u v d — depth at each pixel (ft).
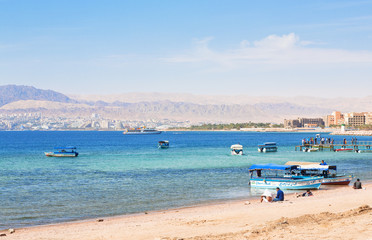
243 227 77.71
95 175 226.17
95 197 148.66
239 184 184.65
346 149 478.59
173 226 84.28
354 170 253.03
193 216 99.55
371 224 72.02
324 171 187.93
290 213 93.25
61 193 159.12
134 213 117.60
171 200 141.18
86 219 109.70
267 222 79.97
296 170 191.01
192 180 200.03
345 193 145.69
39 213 119.14
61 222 106.01
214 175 222.28
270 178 176.04
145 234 77.05
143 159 353.10
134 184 185.57
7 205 132.67
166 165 289.33
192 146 620.90
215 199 142.72
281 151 476.95
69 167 279.28
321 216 83.30
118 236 76.43
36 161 339.16
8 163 317.83
